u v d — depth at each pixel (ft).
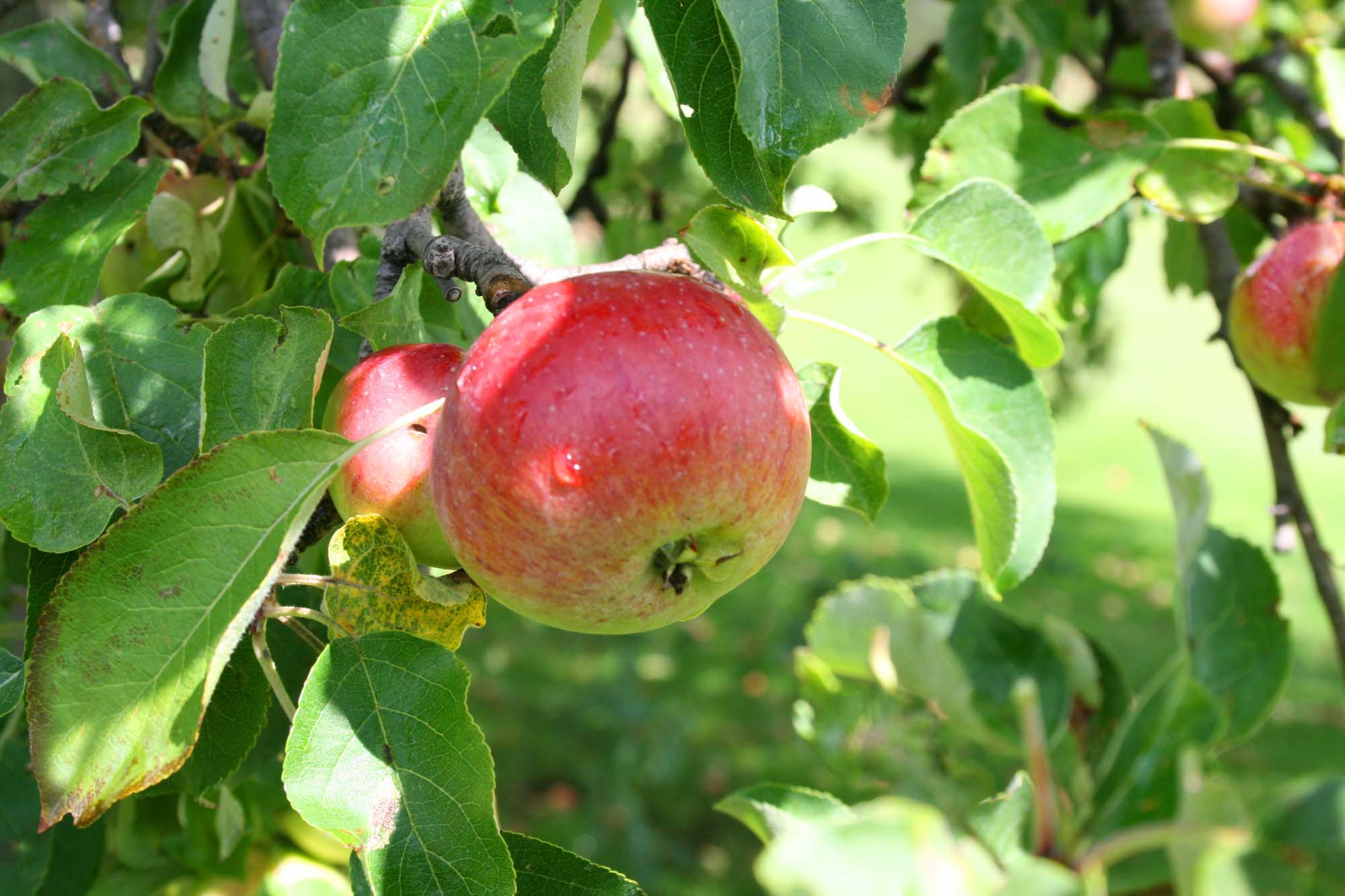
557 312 1.26
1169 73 2.24
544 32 1.23
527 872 1.37
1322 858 1.07
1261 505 9.00
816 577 7.14
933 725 1.57
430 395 1.36
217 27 1.80
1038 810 1.30
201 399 1.40
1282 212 2.19
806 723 1.60
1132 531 8.84
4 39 1.83
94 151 1.60
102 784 1.23
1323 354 1.90
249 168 1.83
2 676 1.36
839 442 1.61
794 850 1.01
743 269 1.43
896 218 7.08
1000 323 1.92
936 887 1.02
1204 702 1.36
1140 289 16.66
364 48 1.23
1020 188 1.92
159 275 1.74
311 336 1.36
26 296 1.57
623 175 3.09
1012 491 1.55
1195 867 1.09
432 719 1.28
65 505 1.35
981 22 2.52
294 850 1.86
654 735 5.49
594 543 1.24
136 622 1.24
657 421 1.22
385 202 1.22
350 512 1.36
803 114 1.30
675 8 1.33
